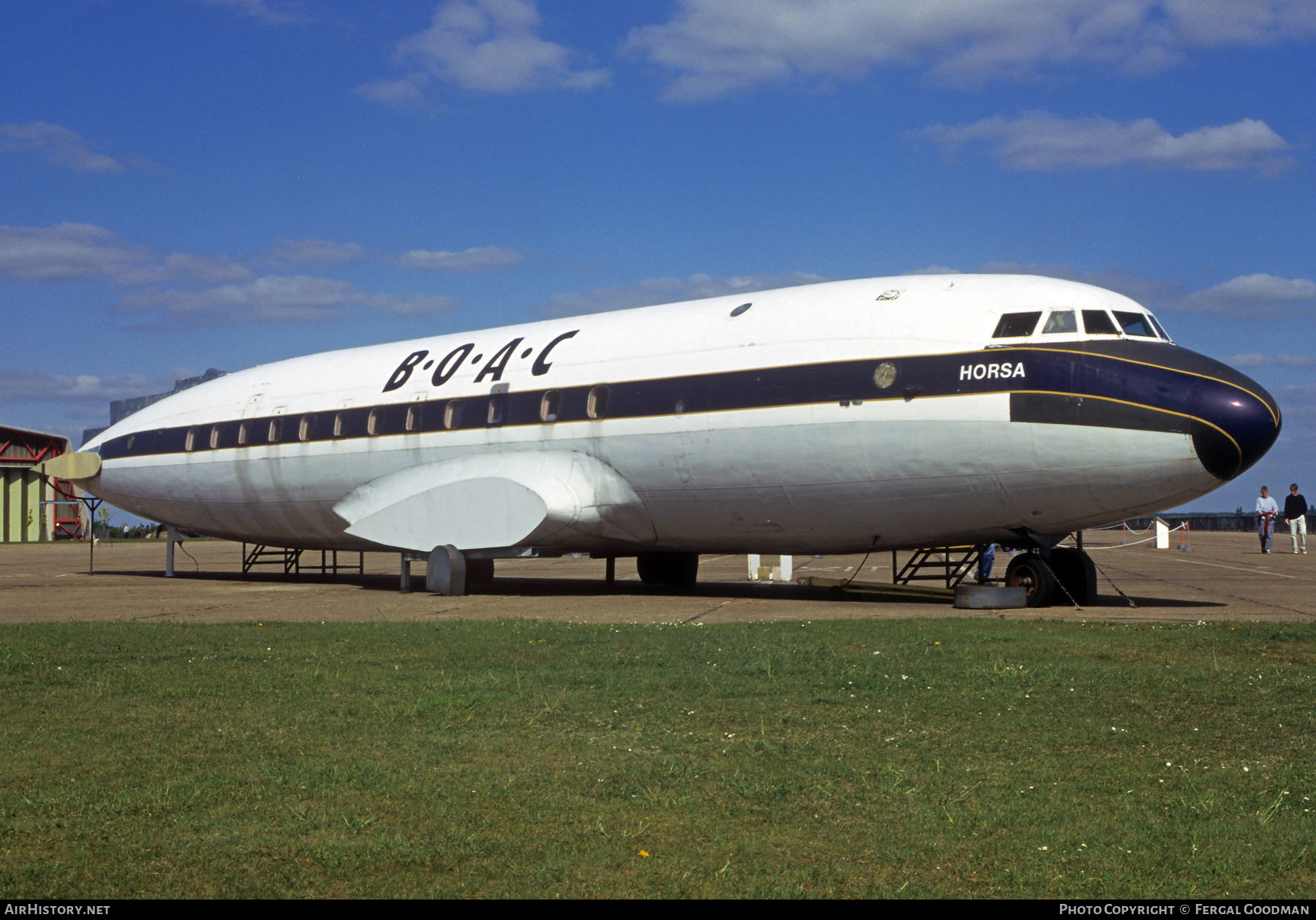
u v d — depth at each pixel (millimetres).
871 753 8055
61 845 6141
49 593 25234
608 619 17562
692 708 9625
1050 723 8961
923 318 19094
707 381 20938
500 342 25594
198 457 30781
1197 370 17562
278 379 30172
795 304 20828
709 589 25875
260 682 11117
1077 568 19359
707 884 5551
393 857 5914
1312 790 7086
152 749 8297
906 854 5973
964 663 11703
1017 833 6281
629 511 22562
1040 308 18375
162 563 43562
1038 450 17828
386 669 11953
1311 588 22875
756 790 7098
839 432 19234
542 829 6387
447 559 23812
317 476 27812
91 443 35469
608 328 23578
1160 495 17734
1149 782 7289
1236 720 9000
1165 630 14289
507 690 10562
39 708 9852
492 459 24109
